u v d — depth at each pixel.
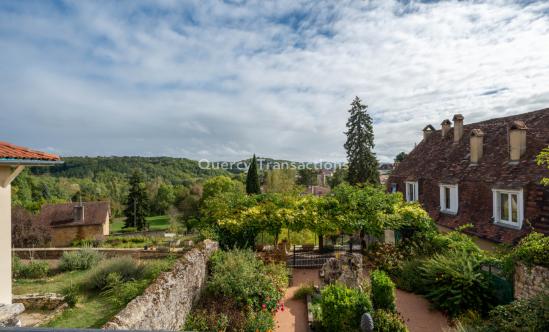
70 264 12.70
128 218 48.78
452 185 14.48
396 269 12.66
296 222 13.64
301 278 13.25
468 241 11.20
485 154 14.30
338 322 8.12
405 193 19.81
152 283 7.25
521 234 10.13
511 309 7.03
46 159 7.46
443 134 20.09
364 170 31.92
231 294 9.33
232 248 13.65
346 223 13.73
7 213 6.98
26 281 10.89
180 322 7.85
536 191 10.12
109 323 5.11
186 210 45.66
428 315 9.45
